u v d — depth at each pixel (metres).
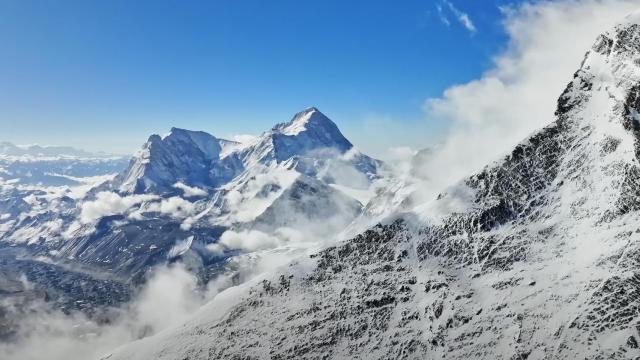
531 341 123.38
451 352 133.12
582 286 129.12
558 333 121.50
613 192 146.38
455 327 139.75
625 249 129.38
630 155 147.38
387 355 141.00
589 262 134.62
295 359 147.50
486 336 132.12
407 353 139.25
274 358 149.75
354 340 149.50
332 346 149.38
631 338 110.19
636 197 139.38
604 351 111.19
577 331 119.19
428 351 137.25
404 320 150.62
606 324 116.69
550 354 117.44
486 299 143.38
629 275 122.38
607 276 126.19
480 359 126.69
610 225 140.50
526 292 138.25
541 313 129.12
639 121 150.62
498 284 146.50
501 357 123.94
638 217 135.50
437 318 145.38
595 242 139.38
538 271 143.25
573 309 124.88
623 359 107.56
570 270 136.75
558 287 133.88
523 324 128.88
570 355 114.69
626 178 144.75
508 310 135.62
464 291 150.25
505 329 130.62
